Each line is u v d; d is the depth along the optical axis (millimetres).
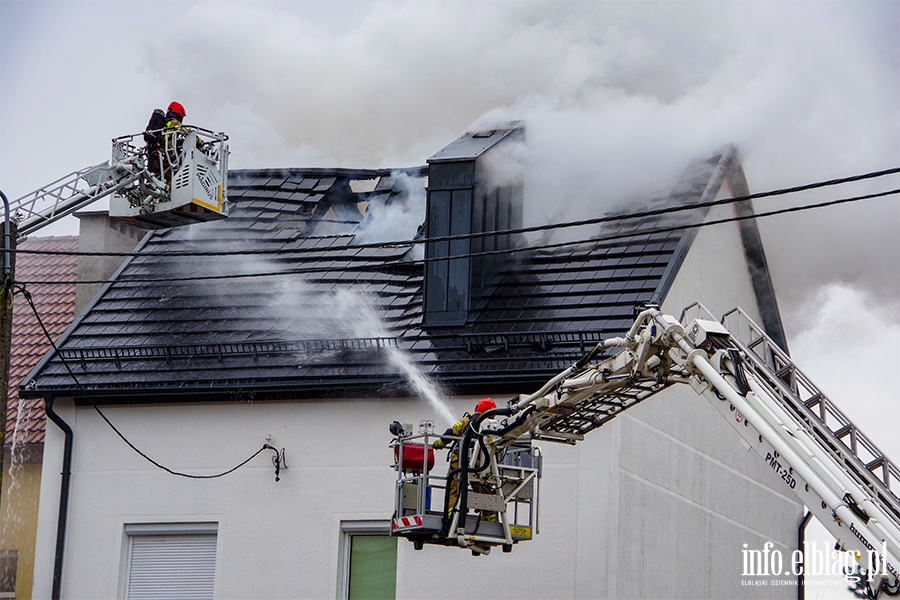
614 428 16078
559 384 13422
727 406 11641
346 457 17016
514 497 14094
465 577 16125
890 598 10172
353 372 17047
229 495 17297
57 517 17703
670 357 12305
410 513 13773
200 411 17750
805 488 10891
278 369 17453
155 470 17656
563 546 15805
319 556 16734
